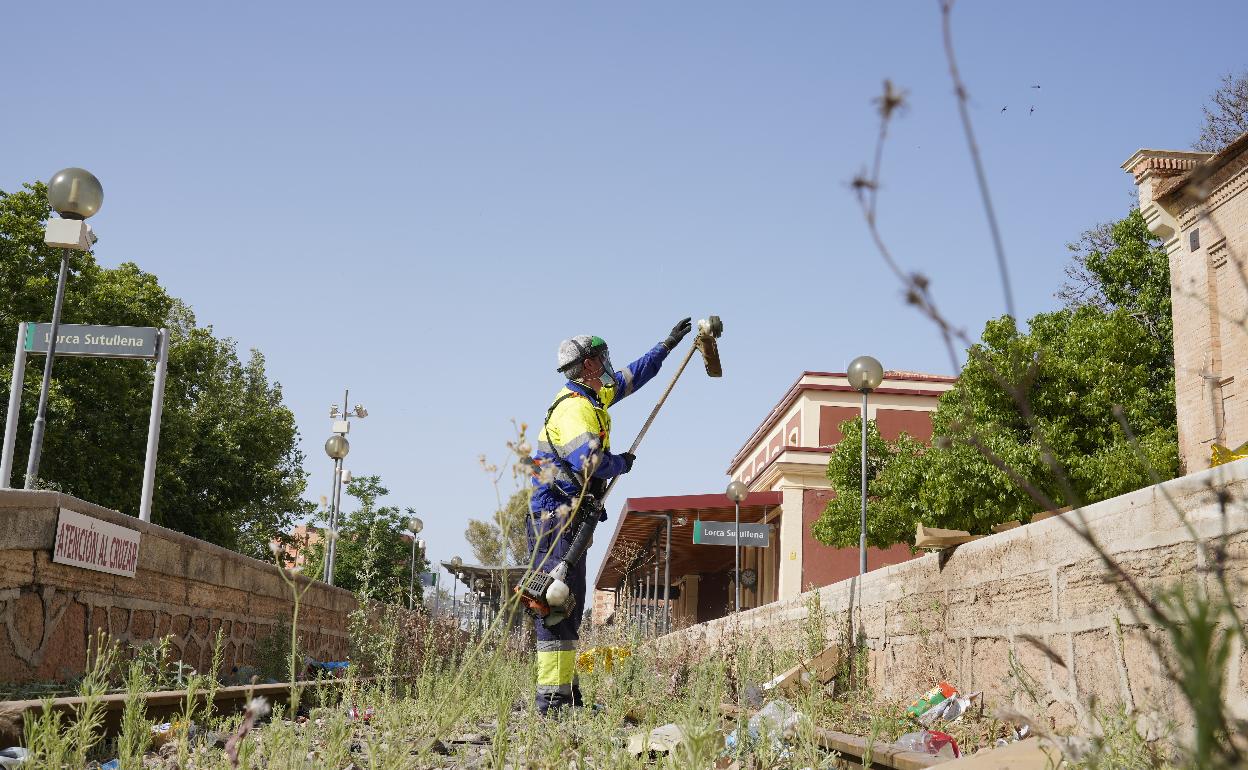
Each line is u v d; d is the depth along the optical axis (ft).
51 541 20.65
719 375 21.15
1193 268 62.54
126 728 10.50
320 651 42.11
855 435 92.17
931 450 80.07
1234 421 58.65
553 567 19.06
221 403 131.23
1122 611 14.52
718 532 76.59
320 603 41.96
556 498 19.24
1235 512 11.98
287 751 10.21
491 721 16.66
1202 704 2.71
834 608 32.01
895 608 26.32
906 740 16.58
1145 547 14.11
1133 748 10.19
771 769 12.73
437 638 37.93
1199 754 2.69
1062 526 16.87
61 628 21.36
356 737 14.43
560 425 19.53
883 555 114.83
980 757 10.22
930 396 123.34
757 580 131.13
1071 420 75.00
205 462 114.52
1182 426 63.10
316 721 13.60
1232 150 58.95
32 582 20.15
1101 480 70.59
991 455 3.88
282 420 126.00
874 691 27.55
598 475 20.06
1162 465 64.80
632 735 14.14
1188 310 63.00
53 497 20.66
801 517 114.93
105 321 98.89
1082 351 76.69
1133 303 85.20
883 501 87.45
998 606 19.63
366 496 114.01
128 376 98.32
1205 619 2.80
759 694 25.14
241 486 117.50
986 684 20.13
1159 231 65.51
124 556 24.02
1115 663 14.78
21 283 91.45
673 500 102.89
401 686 24.25
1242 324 3.87
